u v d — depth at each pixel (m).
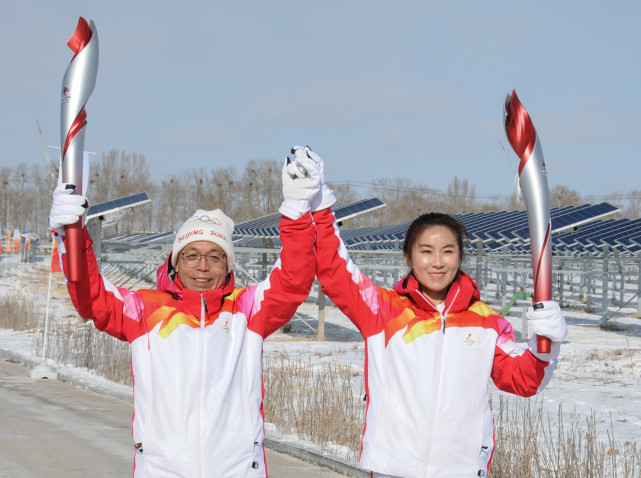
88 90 3.29
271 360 16.14
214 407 3.36
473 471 3.33
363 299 3.48
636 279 48.34
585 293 40.81
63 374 13.73
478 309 3.47
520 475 6.43
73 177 3.26
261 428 3.52
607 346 19.69
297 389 10.94
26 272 53.19
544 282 3.21
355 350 18.98
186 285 3.53
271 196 84.19
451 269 3.42
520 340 21.80
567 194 69.19
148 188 85.56
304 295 3.52
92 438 8.73
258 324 3.55
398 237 30.44
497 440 7.13
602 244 24.59
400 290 3.50
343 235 37.59
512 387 3.46
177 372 3.37
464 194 84.44
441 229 3.41
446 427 3.31
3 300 29.22
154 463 3.34
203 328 3.42
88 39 3.30
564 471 6.55
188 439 3.32
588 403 11.23
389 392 3.40
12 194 89.06
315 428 8.48
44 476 7.08
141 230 84.75
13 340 19.61
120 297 3.46
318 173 3.36
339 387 11.44
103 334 16.36
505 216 28.20
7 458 7.72
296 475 7.18
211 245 3.50
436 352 3.37
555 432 8.91
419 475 3.30
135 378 3.48
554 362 3.33
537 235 3.22
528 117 3.22
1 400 11.30
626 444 8.30
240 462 3.39
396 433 3.35
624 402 11.38
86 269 3.34
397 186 84.06
